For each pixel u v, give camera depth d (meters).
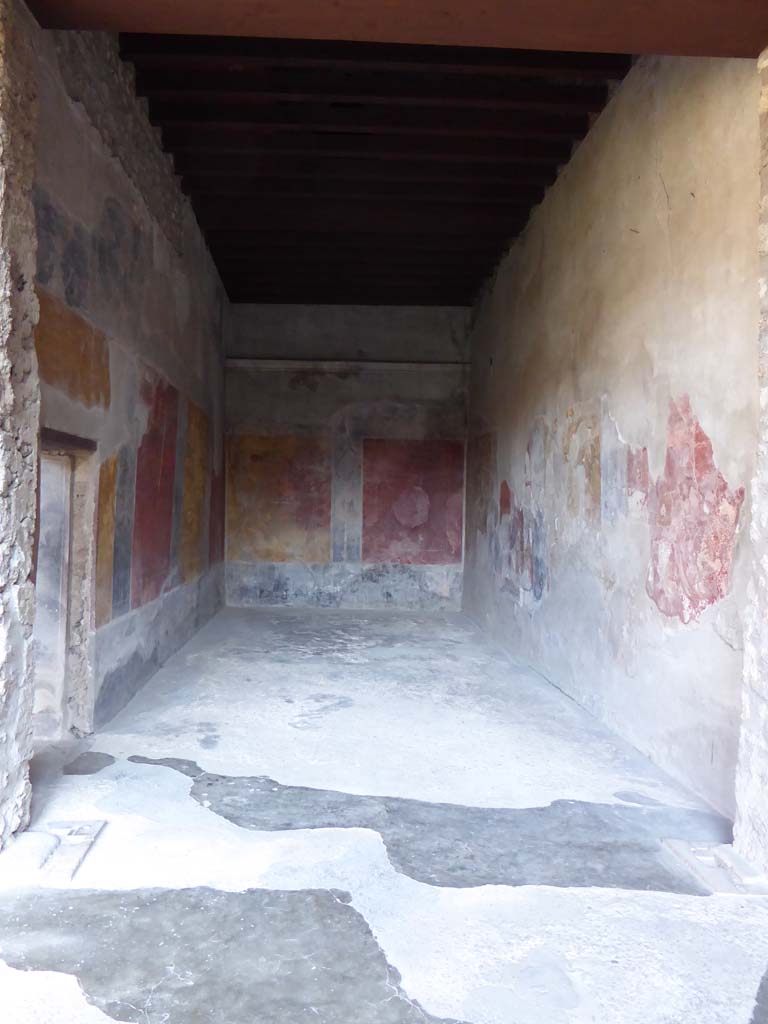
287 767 3.49
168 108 5.11
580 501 4.80
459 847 2.70
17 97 2.44
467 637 7.21
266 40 4.46
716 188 3.17
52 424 3.36
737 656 2.95
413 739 3.95
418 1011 1.82
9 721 2.54
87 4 2.44
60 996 1.85
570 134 5.04
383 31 2.56
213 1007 1.82
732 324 3.03
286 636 7.02
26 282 2.54
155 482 5.27
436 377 9.19
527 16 2.46
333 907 2.28
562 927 2.19
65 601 3.83
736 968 2.01
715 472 3.13
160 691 4.86
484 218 6.47
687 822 2.94
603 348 4.45
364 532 9.14
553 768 3.54
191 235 6.55
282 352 9.19
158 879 2.42
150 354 5.08
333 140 5.57
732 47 2.62
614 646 4.16
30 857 2.46
